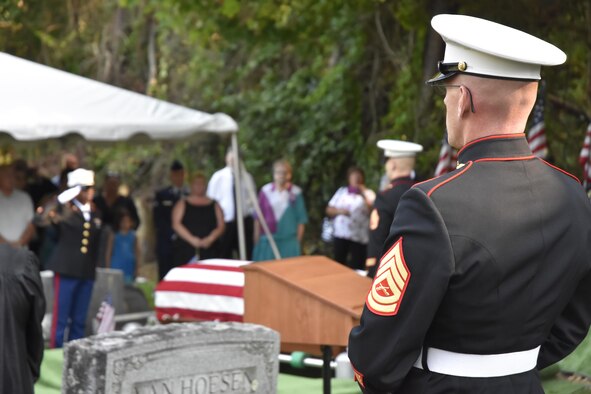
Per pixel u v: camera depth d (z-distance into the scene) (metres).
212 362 4.41
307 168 17.03
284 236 11.76
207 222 11.39
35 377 5.01
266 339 4.62
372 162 15.22
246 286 5.42
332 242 12.72
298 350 5.33
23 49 17.39
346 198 11.91
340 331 5.08
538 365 2.88
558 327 2.83
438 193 2.54
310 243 17.22
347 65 15.35
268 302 5.34
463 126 2.65
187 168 20.02
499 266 2.50
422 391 2.59
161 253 13.04
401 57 13.94
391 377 2.56
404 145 6.90
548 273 2.60
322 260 5.80
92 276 8.68
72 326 8.65
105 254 11.12
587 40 10.30
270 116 18.03
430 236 2.50
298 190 11.96
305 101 16.58
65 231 8.59
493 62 2.56
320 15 13.25
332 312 5.10
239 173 10.19
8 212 9.87
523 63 2.55
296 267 5.53
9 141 8.91
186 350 4.31
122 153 20.88
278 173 11.84
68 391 4.12
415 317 2.50
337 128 16.59
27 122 8.45
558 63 2.52
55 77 9.33
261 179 18.16
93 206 8.82
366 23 14.30
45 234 10.72
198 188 11.46
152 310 10.02
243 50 18.25
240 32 13.48
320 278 5.41
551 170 2.70
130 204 13.15
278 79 18.59
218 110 19.16
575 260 2.66
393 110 14.27
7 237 9.80
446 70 2.64
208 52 19.23
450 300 2.52
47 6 17.28
